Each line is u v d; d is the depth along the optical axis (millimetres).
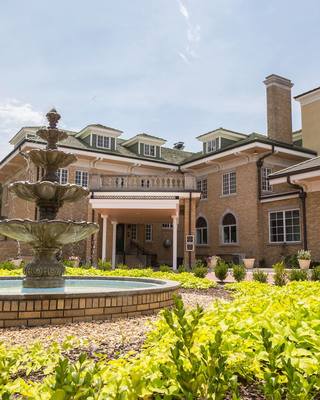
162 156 28672
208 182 26125
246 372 2197
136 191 19203
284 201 20594
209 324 2857
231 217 23953
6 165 23891
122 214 21484
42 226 6297
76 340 3861
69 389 1466
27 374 2668
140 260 24938
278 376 1837
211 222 25469
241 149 21844
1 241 24203
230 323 2742
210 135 25672
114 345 3844
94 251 20203
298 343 2316
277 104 24516
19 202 23797
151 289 5969
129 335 4305
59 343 3863
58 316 5062
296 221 19891
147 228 27438
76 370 1672
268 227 21484
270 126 24406
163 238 27578
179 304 1926
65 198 7391
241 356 2162
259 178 22312
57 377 1520
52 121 7898
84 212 23359
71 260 17141
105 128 24906
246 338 2480
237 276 12500
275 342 2225
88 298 5266
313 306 3303
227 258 22656
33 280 6570
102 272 11805
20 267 14445
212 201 25562
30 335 4367
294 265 17938
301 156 23141
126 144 28219
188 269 18344
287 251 20078
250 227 22312
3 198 28594
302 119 24516
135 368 2004
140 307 5758
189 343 1834
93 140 24812
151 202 18703
